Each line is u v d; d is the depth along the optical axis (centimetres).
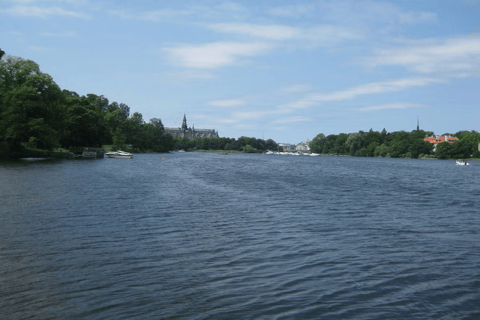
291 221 2439
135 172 6662
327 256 1647
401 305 1161
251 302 1156
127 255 1598
